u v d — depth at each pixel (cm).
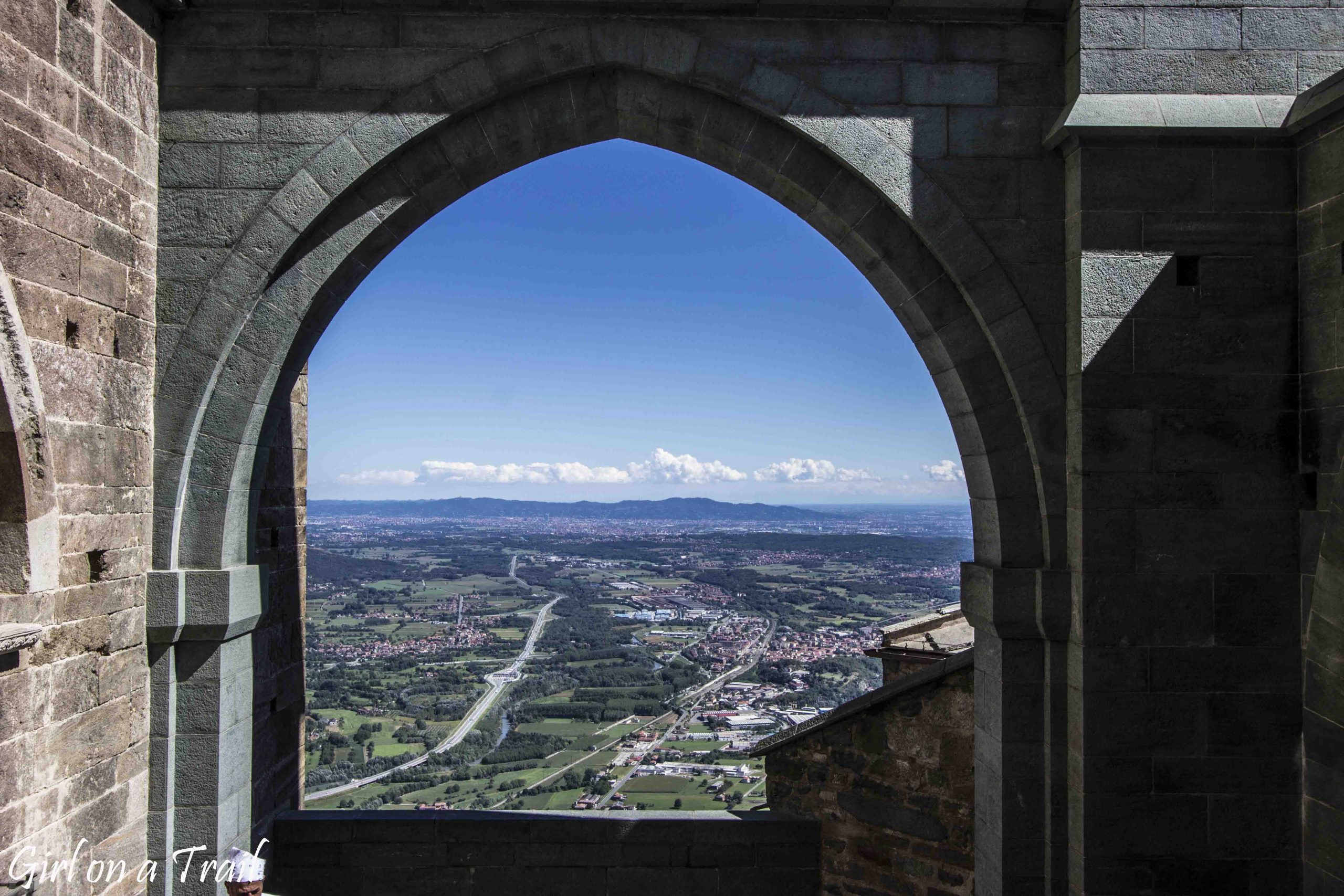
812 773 667
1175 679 484
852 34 516
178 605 480
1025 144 516
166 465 489
